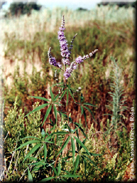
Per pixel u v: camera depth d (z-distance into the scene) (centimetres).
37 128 190
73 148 131
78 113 265
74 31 593
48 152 170
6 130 181
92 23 715
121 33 605
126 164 187
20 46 490
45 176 172
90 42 476
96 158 181
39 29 650
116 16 758
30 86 276
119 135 219
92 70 286
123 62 321
